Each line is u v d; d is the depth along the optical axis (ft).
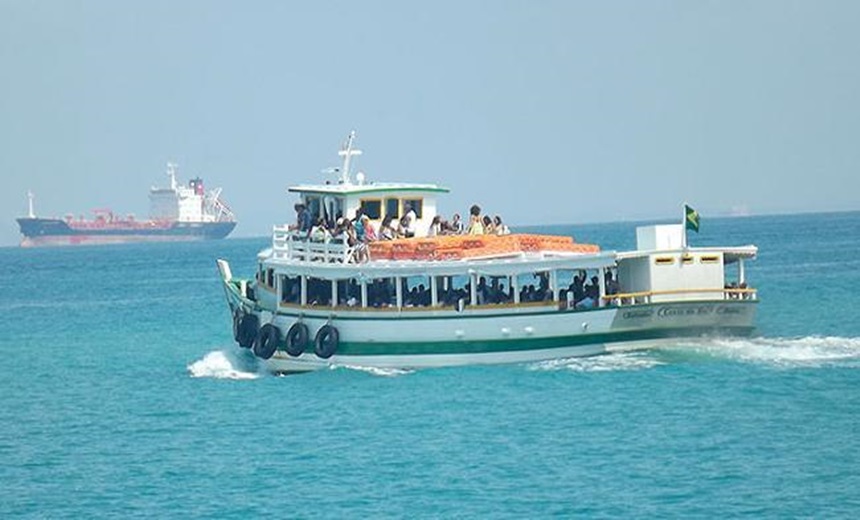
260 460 567.18
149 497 525.75
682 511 474.90
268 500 510.58
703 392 633.20
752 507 475.72
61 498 532.32
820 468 516.73
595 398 628.28
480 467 536.83
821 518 462.60
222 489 529.04
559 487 507.30
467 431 588.91
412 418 614.34
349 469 543.80
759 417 590.55
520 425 593.01
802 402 612.29
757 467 520.83
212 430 628.28
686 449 548.31
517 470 530.27
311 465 553.23
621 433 574.15
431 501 498.28
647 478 513.04
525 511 482.28
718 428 575.79
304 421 625.41
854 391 627.87
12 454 611.06
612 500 489.26
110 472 568.41
